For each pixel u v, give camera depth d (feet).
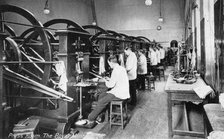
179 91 12.96
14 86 16.35
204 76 18.19
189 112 18.42
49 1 46.88
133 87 21.94
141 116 18.03
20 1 39.70
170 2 62.69
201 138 13.06
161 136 13.76
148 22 64.49
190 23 37.91
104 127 15.67
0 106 10.18
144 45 39.17
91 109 18.65
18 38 20.79
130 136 13.91
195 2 26.35
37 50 20.04
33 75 17.53
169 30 63.21
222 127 7.65
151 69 39.34
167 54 59.82
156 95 26.32
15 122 14.69
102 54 21.11
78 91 15.90
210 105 10.48
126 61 22.34
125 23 65.87
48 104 15.37
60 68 13.61
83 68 17.72
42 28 13.48
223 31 11.14
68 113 14.05
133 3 65.05
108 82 15.49
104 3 66.59
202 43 19.72
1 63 10.03
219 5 12.00
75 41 15.31
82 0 59.31
